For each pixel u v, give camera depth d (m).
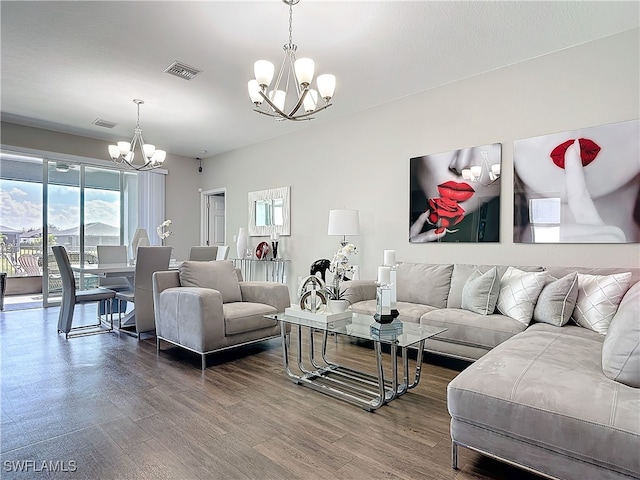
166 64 3.46
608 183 2.94
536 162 3.29
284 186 5.71
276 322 3.54
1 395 2.41
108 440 1.88
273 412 2.20
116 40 3.04
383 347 3.65
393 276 2.58
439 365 3.11
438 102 3.94
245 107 4.57
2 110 4.68
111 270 3.95
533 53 3.24
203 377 2.77
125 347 3.57
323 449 1.81
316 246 5.23
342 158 4.88
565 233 3.13
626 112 2.88
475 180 3.66
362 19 2.74
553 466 1.39
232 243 6.71
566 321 2.58
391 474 1.61
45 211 5.65
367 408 2.24
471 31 2.90
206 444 1.84
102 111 4.73
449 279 3.54
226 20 2.76
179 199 7.12
